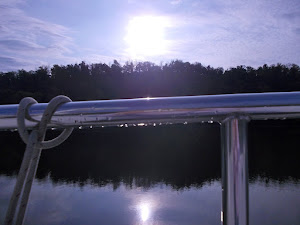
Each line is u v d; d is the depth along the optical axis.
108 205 9.06
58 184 11.64
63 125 0.59
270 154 15.93
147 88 29.16
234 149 0.55
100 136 23.38
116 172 13.38
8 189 9.92
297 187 10.35
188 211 8.44
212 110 0.55
